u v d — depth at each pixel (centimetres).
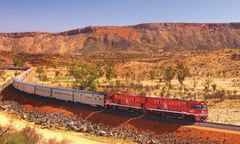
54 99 8350
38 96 8925
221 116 7206
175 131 5447
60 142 4681
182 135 5306
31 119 6888
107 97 6956
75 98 7744
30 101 8669
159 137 5450
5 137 3111
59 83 13325
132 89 11681
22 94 9531
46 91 8631
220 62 19425
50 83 13262
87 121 6638
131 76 16650
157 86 11856
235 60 19300
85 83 10100
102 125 6338
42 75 16575
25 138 3488
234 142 4781
